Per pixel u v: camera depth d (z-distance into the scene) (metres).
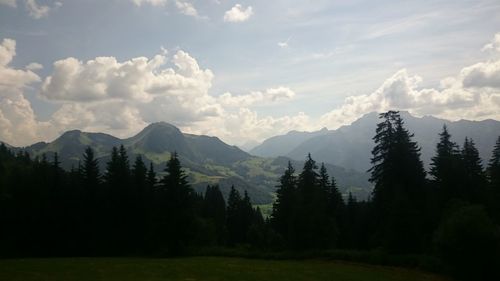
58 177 72.56
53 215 69.81
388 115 64.00
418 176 62.81
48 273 41.34
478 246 43.00
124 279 39.19
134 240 73.88
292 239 67.31
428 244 55.41
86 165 75.94
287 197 79.38
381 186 63.72
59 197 71.25
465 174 65.56
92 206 72.88
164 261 55.88
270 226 82.00
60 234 70.12
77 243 70.69
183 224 69.56
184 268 48.53
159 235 68.62
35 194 71.50
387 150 63.44
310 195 71.62
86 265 48.53
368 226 78.00
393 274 47.19
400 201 56.84
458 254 43.78
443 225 47.03
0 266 46.19
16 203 70.12
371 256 56.12
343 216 84.19
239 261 58.03
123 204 73.81
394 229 56.53
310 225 67.19
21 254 67.81
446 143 68.31
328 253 60.44
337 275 45.97
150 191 78.75
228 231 102.81
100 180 76.94
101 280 38.16
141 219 74.81
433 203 61.28
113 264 50.44
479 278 43.66
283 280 42.38
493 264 42.97
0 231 68.94
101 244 72.06
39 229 69.12
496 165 68.00
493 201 62.28
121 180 74.75
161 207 69.50
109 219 72.81
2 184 72.06
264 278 43.16
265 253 65.00
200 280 40.62
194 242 74.75
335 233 69.81
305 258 61.47
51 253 69.50
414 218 56.56
